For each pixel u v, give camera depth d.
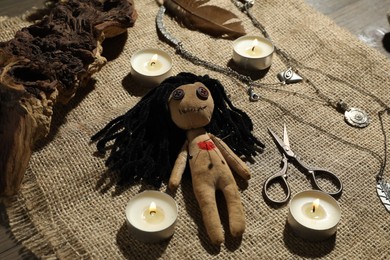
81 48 0.54
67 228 0.46
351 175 0.51
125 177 0.49
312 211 0.46
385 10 0.71
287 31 0.66
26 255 0.45
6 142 0.48
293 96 0.58
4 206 0.48
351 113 0.56
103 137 0.52
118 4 0.61
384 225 0.48
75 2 0.60
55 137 0.53
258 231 0.46
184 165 0.49
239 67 0.61
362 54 0.62
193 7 0.65
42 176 0.50
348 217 0.48
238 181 0.50
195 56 0.62
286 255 0.45
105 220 0.47
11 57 0.51
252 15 0.67
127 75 0.59
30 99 0.49
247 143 0.52
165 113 0.50
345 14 0.70
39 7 0.67
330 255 0.45
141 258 0.44
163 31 0.64
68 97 0.53
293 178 0.51
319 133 0.55
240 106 0.57
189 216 0.47
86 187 0.49
